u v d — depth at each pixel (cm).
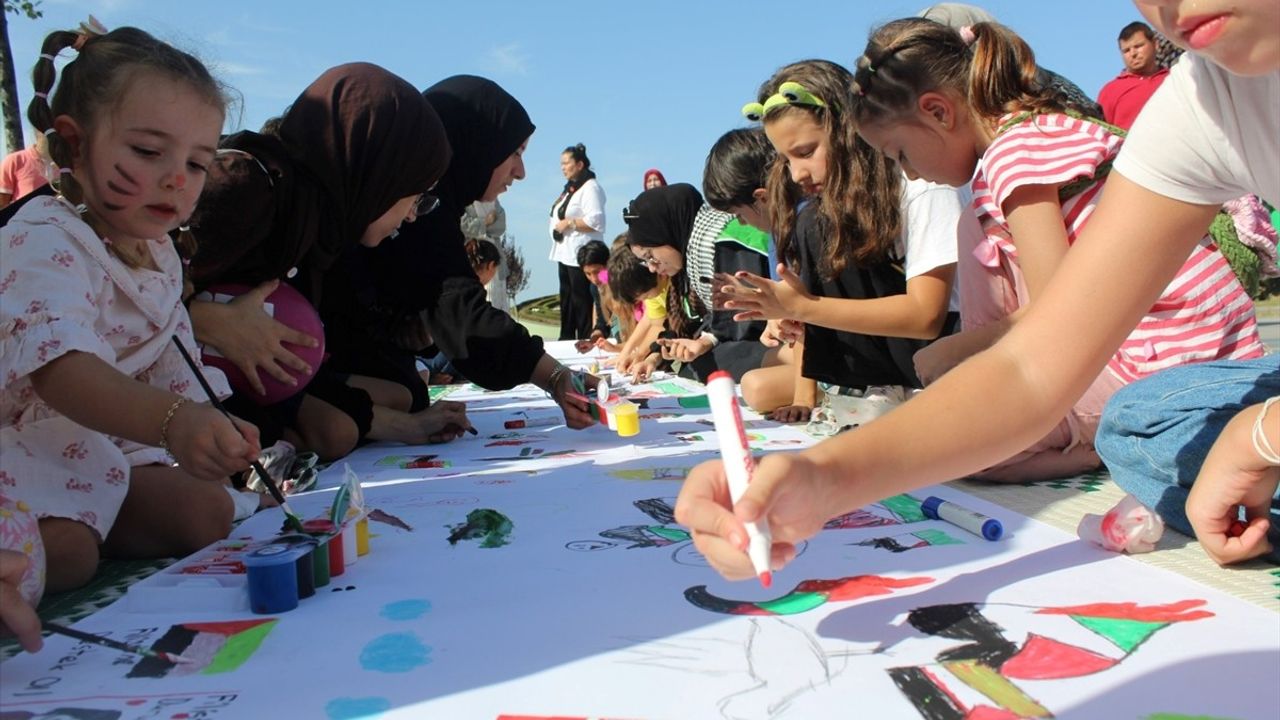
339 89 269
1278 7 88
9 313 151
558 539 173
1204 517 140
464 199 346
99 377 149
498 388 327
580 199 889
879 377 315
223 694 108
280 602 136
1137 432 165
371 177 270
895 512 183
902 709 100
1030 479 213
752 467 90
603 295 775
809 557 155
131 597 143
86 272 164
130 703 105
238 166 237
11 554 112
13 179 301
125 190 168
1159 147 119
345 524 158
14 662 118
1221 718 96
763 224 364
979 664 111
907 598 134
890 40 220
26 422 160
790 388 357
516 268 864
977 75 211
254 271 255
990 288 230
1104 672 107
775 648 117
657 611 132
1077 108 226
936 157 224
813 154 289
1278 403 132
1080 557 150
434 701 105
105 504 163
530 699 105
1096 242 118
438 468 257
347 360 331
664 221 502
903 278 307
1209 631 118
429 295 322
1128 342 207
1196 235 121
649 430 315
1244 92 113
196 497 176
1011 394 108
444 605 138
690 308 514
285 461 229
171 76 170
